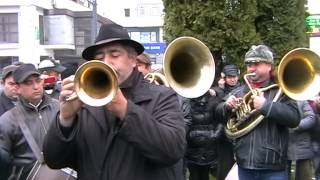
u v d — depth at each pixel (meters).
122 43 2.64
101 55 2.67
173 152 2.54
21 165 4.05
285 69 4.05
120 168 2.59
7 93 5.57
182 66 3.17
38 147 4.04
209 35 7.03
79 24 45.53
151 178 2.64
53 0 45.03
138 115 2.46
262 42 7.21
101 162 2.62
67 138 2.62
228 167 6.30
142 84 2.75
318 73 4.02
